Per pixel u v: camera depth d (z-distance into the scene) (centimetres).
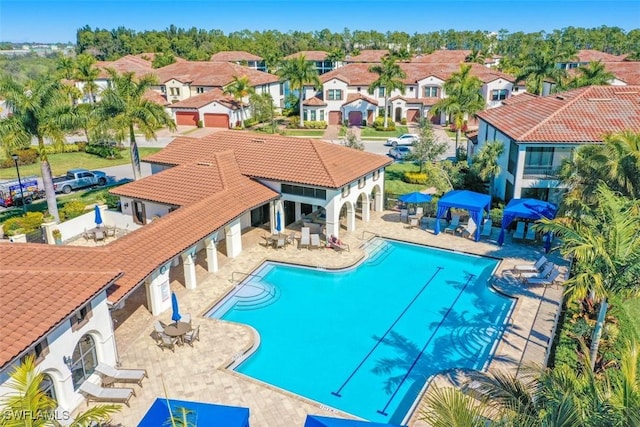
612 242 1630
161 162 3759
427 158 4612
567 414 1036
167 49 15000
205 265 2906
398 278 2798
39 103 3303
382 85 7012
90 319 1800
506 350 2073
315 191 3173
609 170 2236
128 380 1831
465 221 3562
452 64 8306
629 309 2444
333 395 1875
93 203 4031
